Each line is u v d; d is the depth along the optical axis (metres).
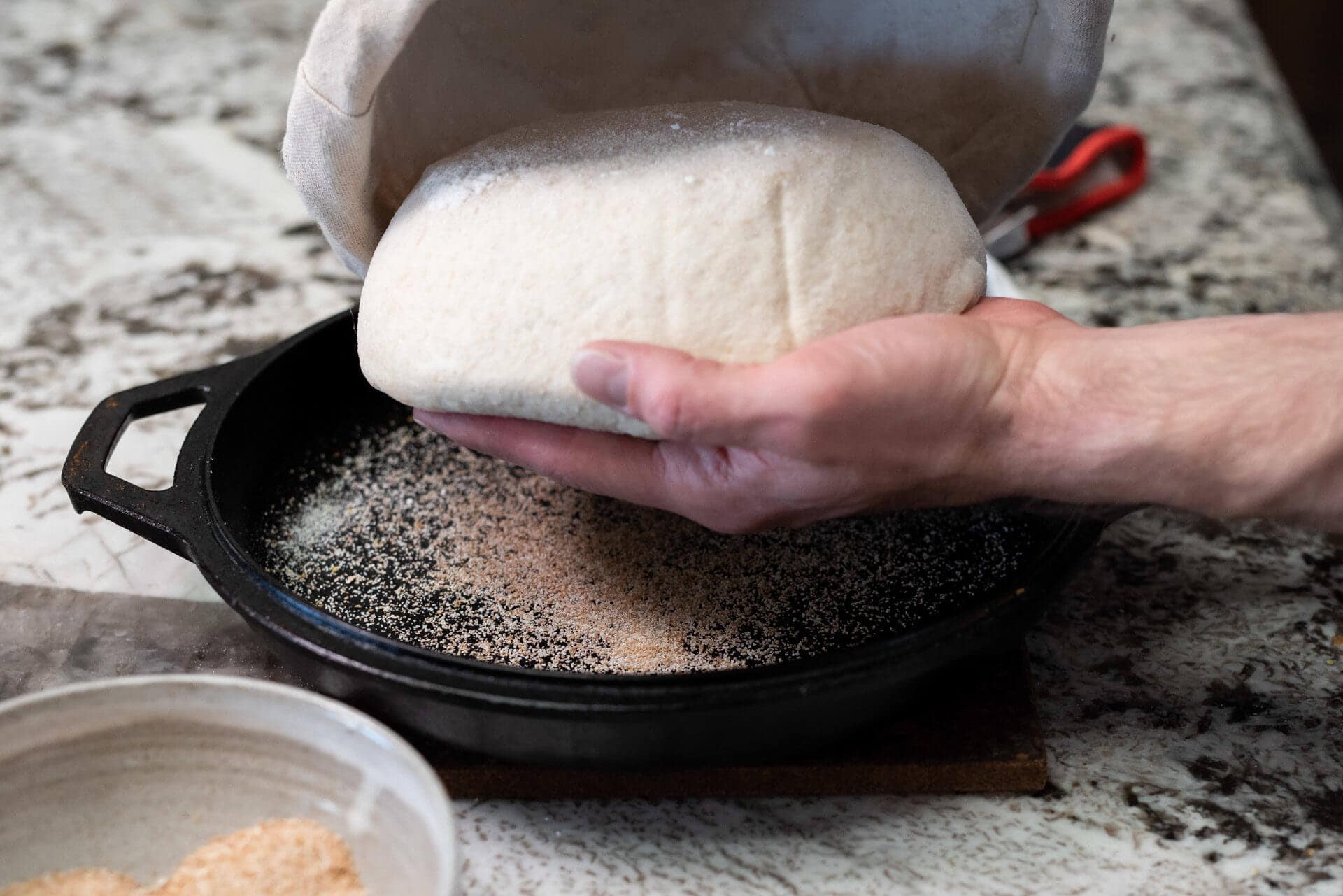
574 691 0.52
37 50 1.24
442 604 0.61
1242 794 0.56
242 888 0.49
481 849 0.55
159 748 0.51
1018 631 0.54
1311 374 0.52
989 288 0.72
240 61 1.22
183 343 0.80
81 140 1.06
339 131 0.55
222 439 0.63
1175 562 0.66
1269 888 0.53
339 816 0.51
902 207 0.56
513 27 0.60
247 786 0.51
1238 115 1.09
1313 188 0.97
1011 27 0.60
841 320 0.54
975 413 0.52
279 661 0.61
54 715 0.50
